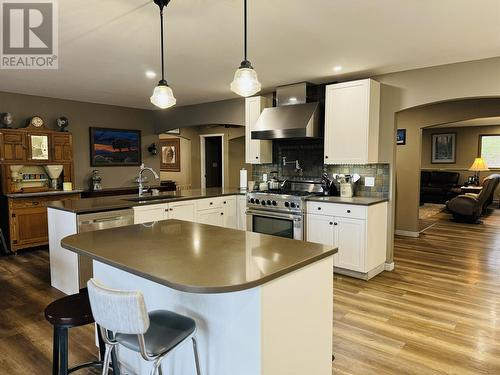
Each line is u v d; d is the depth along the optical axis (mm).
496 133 10641
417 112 6191
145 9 2469
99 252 1903
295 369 1750
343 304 3377
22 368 2406
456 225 7316
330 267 1944
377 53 3508
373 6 2436
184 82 4750
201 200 4625
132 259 1766
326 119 4449
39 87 5051
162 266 1646
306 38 3064
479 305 3350
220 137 9750
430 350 2576
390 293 3645
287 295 1670
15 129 5230
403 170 6348
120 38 3047
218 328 1759
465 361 2434
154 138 7324
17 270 4418
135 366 2246
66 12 2518
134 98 5961
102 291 1453
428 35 3000
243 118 5820
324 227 4262
